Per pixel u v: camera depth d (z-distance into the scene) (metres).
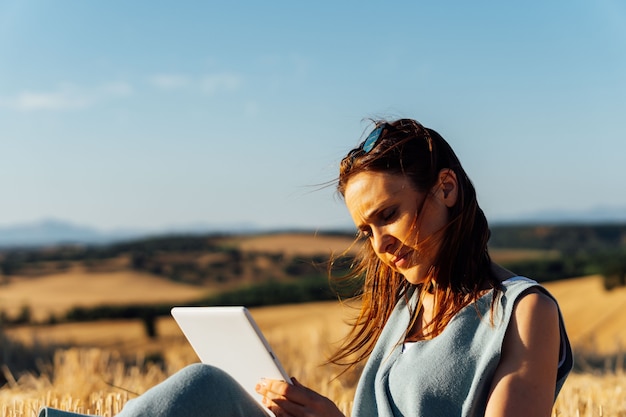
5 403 4.73
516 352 2.36
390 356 2.69
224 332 2.66
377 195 2.53
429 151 2.55
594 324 24.25
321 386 6.04
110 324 42.53
